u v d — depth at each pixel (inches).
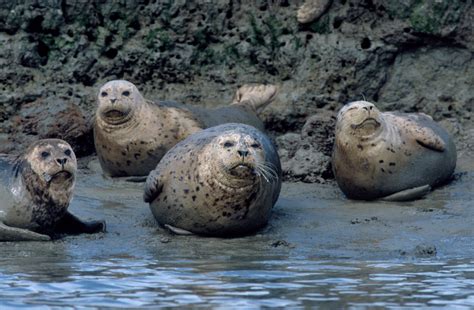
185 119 2212.1
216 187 1732.3
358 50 2409.0
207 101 2448.3
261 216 1777.8
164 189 1786.4
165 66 2456.9
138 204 1957.4
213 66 2459.4
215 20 2456.9
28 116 2336.4
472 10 2390.5
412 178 2017.7
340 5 2442.2
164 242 1724.9
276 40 2452.0
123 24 2459.4
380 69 2421.3
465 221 1829.5
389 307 1314.0
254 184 1734.7
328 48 2418.8
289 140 2281.0
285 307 1311.5
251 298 1355.8
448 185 2090.3
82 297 1363.2
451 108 2411.4
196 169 1755.7
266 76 2456.9
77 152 2326.5
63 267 1542.8
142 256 1626.5
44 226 1744.6
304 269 1533.0
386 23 2421.3
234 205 1740.9
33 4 2431.1
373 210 1923.0
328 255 1633.9
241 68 2460.6
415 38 2404.0
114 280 1457.9
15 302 1337.4
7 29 2440.9
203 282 1445.6
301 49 2438.5
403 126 2038.6
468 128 2378.2
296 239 1745.8
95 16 2455.7
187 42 2459.4
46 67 2445.9
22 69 2428.6
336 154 2034.9
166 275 1489.9
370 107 1984.5
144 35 2458.2
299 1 2456.9
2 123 2386.8
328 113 2389.3
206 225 1759.4
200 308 1307.8
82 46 2447.1
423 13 2385.6
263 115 2407.7
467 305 1325.0
